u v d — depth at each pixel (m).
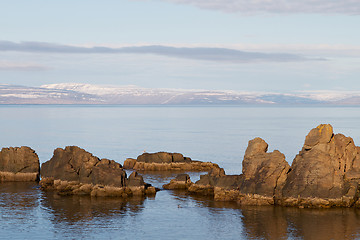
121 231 91.19
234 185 115.56
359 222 94.88
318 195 104.81
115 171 120.88
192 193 122.62
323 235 87.94
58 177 127.19
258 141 116.06
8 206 108.75
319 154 107.62
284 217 98.75
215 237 87.75
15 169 140.50
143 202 112.81
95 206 108.81
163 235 89.06
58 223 95.88
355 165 110.44
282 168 108.56
